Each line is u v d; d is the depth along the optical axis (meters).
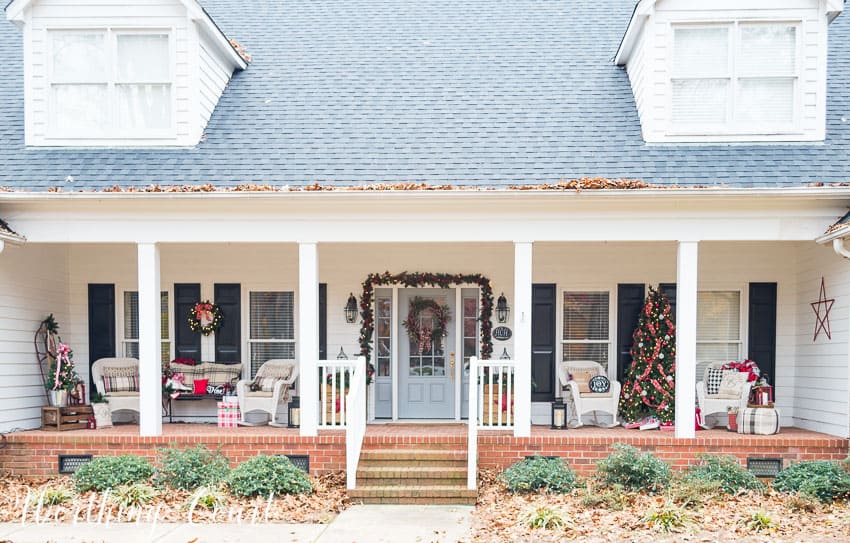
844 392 9.79
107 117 10.98
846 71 11.81
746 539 7.14
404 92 11.88
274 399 11.25
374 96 11.80
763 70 10.76
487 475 9.62
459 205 9.89
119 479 8.92
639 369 11.06
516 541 7.22
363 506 8.69
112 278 12.35
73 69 11.03
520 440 9.78
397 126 11.13
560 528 7.53
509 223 9.95
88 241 10.09
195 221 10.06
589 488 8.41
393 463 9.49
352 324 12.33
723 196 9.52
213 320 12.27
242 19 14.08
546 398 12.13
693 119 10.82
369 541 7.27
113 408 11.27
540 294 12.23
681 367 9.77
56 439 10.00
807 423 11.09
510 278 12.23
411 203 9.87
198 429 10.69
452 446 9.79
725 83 10.79
